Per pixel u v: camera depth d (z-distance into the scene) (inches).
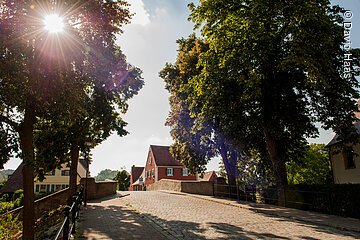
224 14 748.0
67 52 423.5
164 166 2367.1
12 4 374.3
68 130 683.4
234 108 753.0
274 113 716.7
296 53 622.8
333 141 1037.8
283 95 733.3
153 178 2410.2
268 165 1035.3
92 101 810.2
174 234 382.3
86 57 482.3
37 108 462.6
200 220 499.8
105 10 494.9
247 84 669.3
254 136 896.9
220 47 742.5
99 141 936.3
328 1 657.6
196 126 979.3
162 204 765.3
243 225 450.9
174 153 1206.3
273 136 722.2
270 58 691.4
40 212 797.9
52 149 634.8
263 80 709.9
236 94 746.8
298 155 903.7
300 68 703.7
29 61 385.7
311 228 423.2
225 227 433.7
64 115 478.6
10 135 501.7
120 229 414.3
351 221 462.0
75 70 457.1
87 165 821.9
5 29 366.0
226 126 816.3
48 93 410.6
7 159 503.5
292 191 655.8
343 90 672.4
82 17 467.5
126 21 543.2
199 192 1088.2
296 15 636.7
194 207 695.7
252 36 687.7
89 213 593.3
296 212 573.9
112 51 615.8
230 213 589.9
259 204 722.2
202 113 806.5
